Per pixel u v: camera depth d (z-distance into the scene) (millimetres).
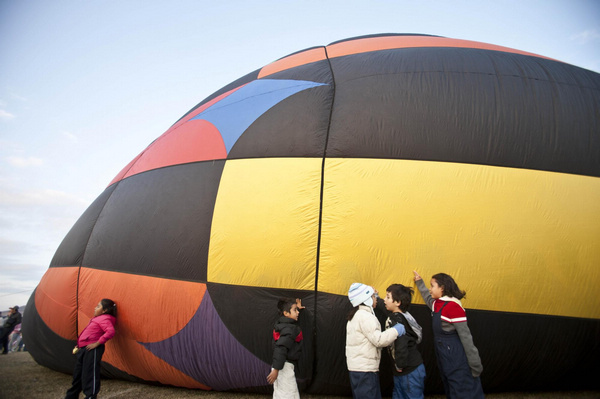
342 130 4656
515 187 4285
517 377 4211
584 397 4246
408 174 4305
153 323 4652
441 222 4121
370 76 5188
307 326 4117
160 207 5027
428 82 4910
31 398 4609
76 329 5238
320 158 4551
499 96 4754
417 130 4527
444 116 4598
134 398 4504
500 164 4395
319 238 4227
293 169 4555
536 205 4238
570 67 5527
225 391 4664
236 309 4320
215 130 5461
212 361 4461
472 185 4258
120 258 5039
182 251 4656
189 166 5223
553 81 5035
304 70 5840
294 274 4215
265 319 4219
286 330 3570
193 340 4504
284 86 5590
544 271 4090
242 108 5590
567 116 4738
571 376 4254
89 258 5320
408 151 4430
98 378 4332
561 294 4098
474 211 4156
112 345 4902
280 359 3461
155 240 4859
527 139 4520
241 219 4488
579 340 4121
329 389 4246
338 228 4203
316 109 4957
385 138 4516
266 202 4461
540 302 4070
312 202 4336
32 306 5965
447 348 3256
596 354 4168
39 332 5648
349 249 4137
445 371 3260
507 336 4059
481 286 4027
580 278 4133
